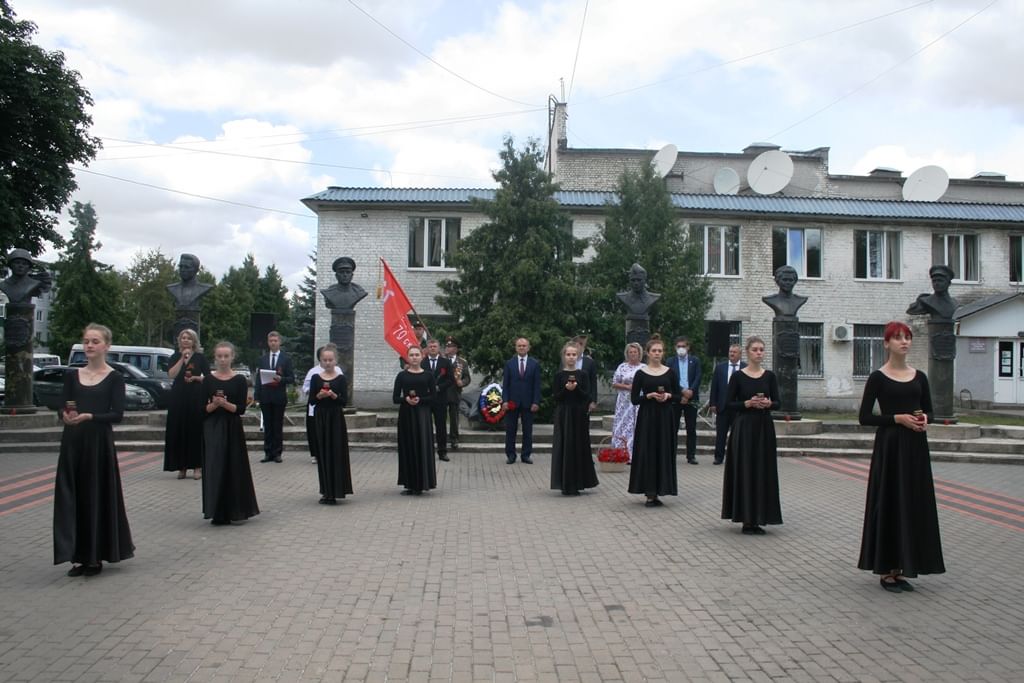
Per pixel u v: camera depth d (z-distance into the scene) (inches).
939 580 265.3
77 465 253.3
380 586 247.0
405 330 655.8
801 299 663.8
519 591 243.9
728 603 235.3
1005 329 1065.5
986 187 1346.0
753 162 1175.0
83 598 233.0
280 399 518.0
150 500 386.9
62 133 1003.9
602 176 1234.0
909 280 1082.1
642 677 179.5
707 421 687.7
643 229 887.7
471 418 654.5
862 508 389.1
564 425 409.4
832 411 1064.2
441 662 186.4
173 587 244.2
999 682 178.9
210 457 327.3
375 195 1013.2
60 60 1007.0
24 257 628.4
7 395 615.5
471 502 388.8
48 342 2258.9
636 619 219.6
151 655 188.7
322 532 320.2
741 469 326.3
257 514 339.9
